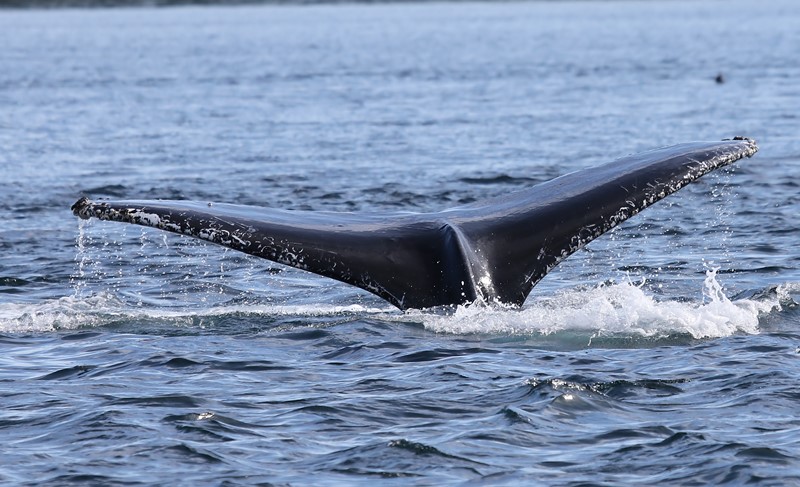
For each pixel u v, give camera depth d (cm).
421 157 12706
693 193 9869
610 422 4128
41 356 5075
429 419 4200
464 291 4859
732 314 5325
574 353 4862
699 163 4903
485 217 5003
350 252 4794
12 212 9512
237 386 4606
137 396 4488
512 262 4912
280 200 10038
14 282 6869
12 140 14462
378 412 4278
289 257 4684
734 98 18638
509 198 5097
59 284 6825
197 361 4912
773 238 7919
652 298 5869
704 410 4216
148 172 11844
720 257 7250
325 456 3875
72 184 11031
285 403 4391
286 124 16062
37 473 3747
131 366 4878
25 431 4144
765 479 3597
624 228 8331
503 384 4516
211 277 6906
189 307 6112
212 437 4047
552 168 11750
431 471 3734
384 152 13150
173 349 5103
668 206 9269
